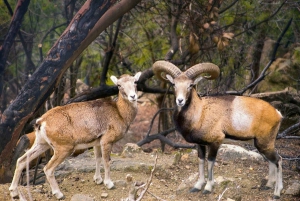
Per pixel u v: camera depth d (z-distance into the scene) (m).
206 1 26.44
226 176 19.61
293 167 21.38
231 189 17.20
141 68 33.84
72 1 26.91
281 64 35.09
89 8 18.80
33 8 31.50
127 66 33.00
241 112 16.97
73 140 16.19
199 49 27.31
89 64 36.41
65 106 16.52
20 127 18.75
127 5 20.89
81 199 16.05
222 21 32.44
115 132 16.84
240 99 17.22
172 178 19.31
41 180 20.17
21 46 35.62
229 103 17.09
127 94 16.58
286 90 31.48
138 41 34.81
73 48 18.98
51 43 35.34
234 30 31.69
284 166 21.67
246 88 27.61
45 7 30.75
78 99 26.30
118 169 19.41
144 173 19.41
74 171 19.20
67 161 20.28
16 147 19.95
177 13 27.31
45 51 33.47
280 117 17.31
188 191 17.52
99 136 16.72
